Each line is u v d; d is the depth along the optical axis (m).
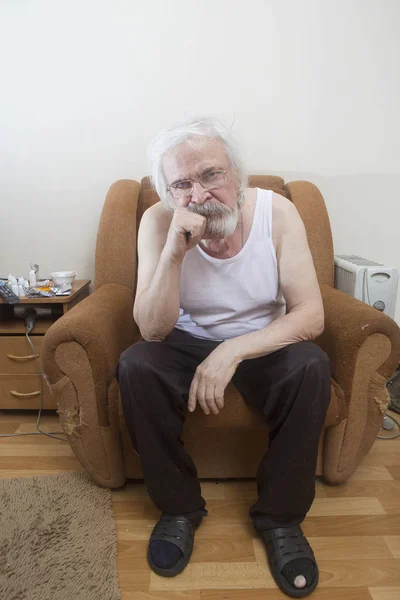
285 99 1.68
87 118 1.70
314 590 0.92
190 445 1.21
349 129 1.71
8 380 1.57
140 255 1.13
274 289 1.10
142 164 1.74
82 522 1.10
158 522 1.04
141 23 1.63
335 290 1.38
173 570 0.95
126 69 1.66
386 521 1.11
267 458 0.97
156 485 0.99
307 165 1.74
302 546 0.97
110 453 1.16
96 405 1.12
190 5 1.61
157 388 0.94
